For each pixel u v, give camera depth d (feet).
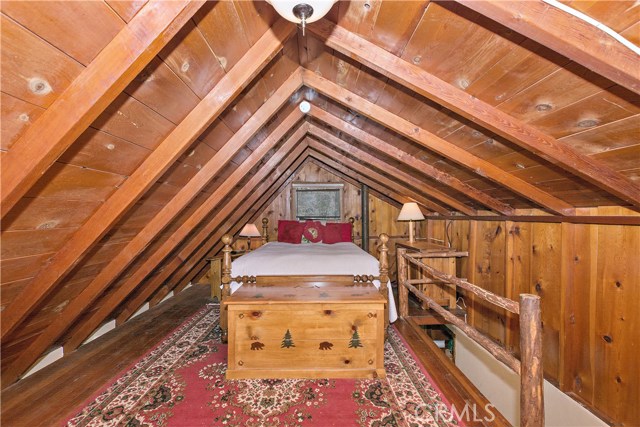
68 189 4.18
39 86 2.95
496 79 4.27
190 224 8.21
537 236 7.80
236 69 5.01
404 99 6.14
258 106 6.89
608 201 5.78
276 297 7.34
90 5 2.71
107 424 5.38
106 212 4.98
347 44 4.82
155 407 5.84
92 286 6.66
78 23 2.77
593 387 6.07
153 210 6.49
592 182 5.01
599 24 2.91
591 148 4.61
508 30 3.44
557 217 6.98
